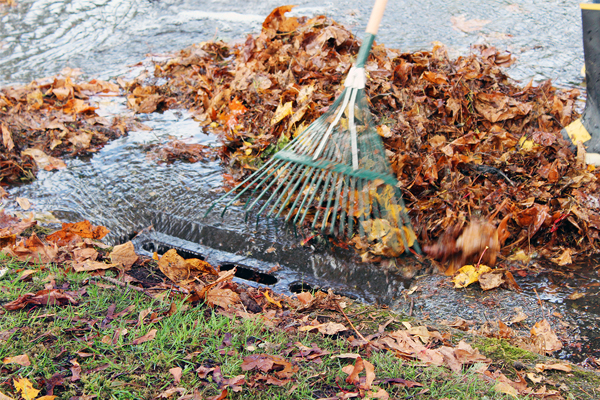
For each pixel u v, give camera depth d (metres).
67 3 7.07
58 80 4.74
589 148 3.45
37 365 1.90
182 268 2.54
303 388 1.84
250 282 2.80
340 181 3.04
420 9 6.75
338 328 2.18
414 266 2.88
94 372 1.89
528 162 3.42
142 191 3.51
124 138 4.16
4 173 3.66
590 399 1.87
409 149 3.40
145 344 2.03
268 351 2.02
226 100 4.38
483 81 3.96
